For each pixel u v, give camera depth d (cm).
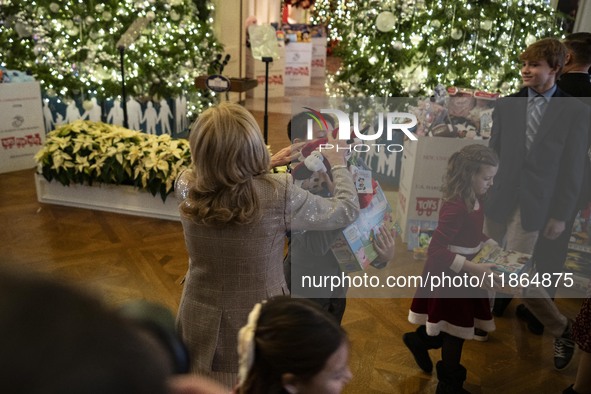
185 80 646
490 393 238
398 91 491
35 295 25
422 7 479
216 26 785
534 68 209
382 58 497
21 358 23
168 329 37
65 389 24
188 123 689
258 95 950
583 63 265
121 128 464
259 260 141
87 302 27
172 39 633
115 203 432
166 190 410
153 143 432
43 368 23
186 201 143
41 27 578
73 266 340
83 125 454
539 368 257
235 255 140
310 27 1220
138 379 27
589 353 208
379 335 262
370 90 506
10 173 520
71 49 588
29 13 582
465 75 477
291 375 88
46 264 341
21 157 529
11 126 516
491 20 468
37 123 534
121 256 358
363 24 516
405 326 267
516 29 487
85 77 591
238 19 853
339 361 91
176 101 649
